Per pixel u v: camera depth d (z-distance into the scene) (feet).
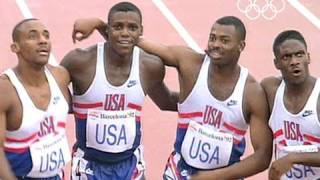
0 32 142.61
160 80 65.62
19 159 57.77
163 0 164.86
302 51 58.34
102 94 62.95
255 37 143.95
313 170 60.44
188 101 63.05
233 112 61.87
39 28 57.21
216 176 61.77
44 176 58.90
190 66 63.05
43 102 57.77
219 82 61.93
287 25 150.30
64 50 135.74
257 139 61.57
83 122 64.13
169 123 104.12
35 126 57.31
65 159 59.31
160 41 143.02
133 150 65.41
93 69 62.85
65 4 159.84
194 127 62.80
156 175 89.15
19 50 57.16
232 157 63.16
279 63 59.26
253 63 131.64
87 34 62.39
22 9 155.94
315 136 59.47
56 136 58.65
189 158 62.95
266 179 86.58
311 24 150.61
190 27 150.20
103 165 65.21
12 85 56.80
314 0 162.71
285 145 60.59
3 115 56.24
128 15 60.70
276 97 60.75
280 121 60.59
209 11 158.10
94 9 157.99
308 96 59.36
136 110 64.39
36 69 57.36
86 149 64.85
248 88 61.82
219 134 62.18
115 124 63.41
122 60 62.64
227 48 59.93
